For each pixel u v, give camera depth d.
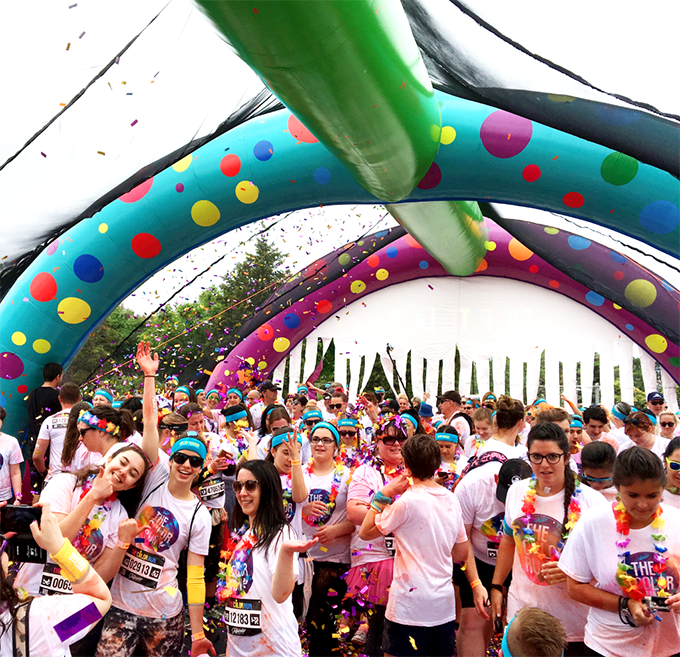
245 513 3.17
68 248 7.07
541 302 13.52
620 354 13.05
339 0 3.41
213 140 6.86
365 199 6.70
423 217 8.45
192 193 6.80
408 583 3.43
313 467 4.48
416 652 3.38
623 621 2.74
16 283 7.32
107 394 6.04
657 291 10.05
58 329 7.20
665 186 5.73
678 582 2.70
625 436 6.32
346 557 4.34
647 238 5.99
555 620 2.28
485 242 12.09
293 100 4.16
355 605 4.18
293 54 3.60
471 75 5.29
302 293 13.46
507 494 3.51
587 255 10.25
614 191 5.82
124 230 6.95
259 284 14.53
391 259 13.50
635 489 2.65
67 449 4.27
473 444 6.05
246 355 13.66
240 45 3.53
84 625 2.05
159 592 3.36
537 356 13.41
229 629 3.05
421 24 4.95
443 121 5.98
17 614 1.94
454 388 13.73
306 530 4.39
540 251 10.52
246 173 6.69
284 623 3.00
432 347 13.84
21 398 7.25
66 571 2.18
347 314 13.91
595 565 2.82
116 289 7.24
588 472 3.75
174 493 3.49
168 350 11.05
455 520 3.55
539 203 6.21
